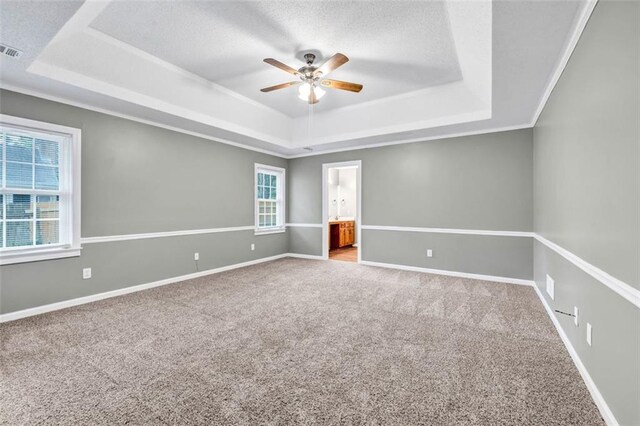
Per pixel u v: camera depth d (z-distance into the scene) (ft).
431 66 10.84
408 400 5.34
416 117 14.19
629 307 4.09
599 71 5.08
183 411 5.05
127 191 12.11
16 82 9.03
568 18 5.90
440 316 9.49
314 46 9.51
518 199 13.64
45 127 9.81
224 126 14.28
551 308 9.28
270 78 12.12
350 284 13.43
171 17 8.11
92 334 8.10
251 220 18.19
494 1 5.39
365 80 12.11
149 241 12.89
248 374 6.18
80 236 10.67
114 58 9.64
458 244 15.08
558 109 8.14
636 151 3.84
